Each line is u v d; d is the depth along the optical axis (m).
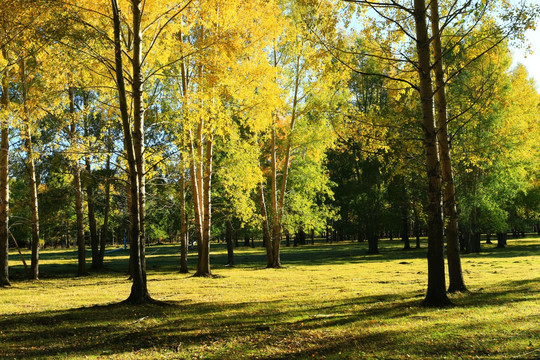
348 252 39.19
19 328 7.63
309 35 9.89
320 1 9.58
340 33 9.98
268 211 28.41
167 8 11.55
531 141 26.61
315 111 23.22
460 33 11.34
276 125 24.44
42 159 21.06
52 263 32.12
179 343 6.25
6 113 13.16
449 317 7.20
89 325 7.78
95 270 24.98
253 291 12.96
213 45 11.23
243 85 15.53
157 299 11.40
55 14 8.80
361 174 38.53
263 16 15.97
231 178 19.14
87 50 9.89
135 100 10.63
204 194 19.45
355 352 5.30
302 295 11.46
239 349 5.77
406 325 6.73
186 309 9.41
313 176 27.52
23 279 19.12
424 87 8.98
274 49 23.47
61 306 10.52
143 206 10.77
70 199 24.64
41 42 9.08
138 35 10.32
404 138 11.73
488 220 30.56
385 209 37.78
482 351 5.07
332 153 39.34
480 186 28.98
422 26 9.02
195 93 11.37
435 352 5.15
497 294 9.74
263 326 7.08
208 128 12.06
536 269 16.36
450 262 10.89
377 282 14.46
